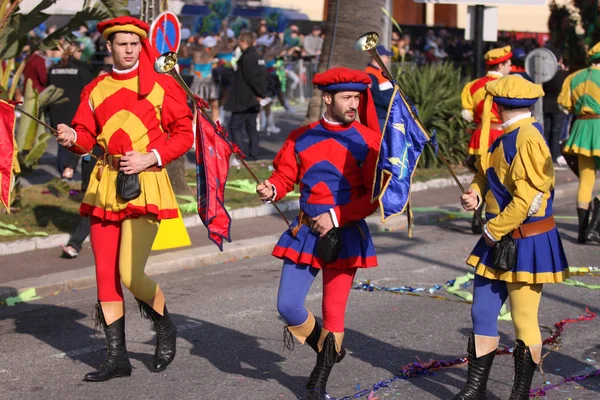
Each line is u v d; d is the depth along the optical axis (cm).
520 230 494
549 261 494
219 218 545
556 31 1930
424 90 1552
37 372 595
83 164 1002
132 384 571
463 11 2736
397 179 483
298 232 514
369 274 891
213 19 2298
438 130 1570
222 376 586
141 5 1094
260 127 2042
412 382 573
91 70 1407
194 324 710
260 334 684
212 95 1780
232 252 977
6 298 791
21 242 948
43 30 2028
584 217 1036
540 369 552
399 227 1160
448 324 711
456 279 853
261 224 1121
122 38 555
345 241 509
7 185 559
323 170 507
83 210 568
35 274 856
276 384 571
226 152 548
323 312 520
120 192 548
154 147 559
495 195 501
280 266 941
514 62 1761
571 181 1509
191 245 989
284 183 519
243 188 1300
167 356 591
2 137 556
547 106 1672
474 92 1031
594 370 598
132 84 565
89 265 897
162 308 583
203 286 847
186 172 1446
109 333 576
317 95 1504
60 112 1320
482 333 509
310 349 648
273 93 2023
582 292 816
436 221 1211
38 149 1059
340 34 1425
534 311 504
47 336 682
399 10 2533
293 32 2616
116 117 561
